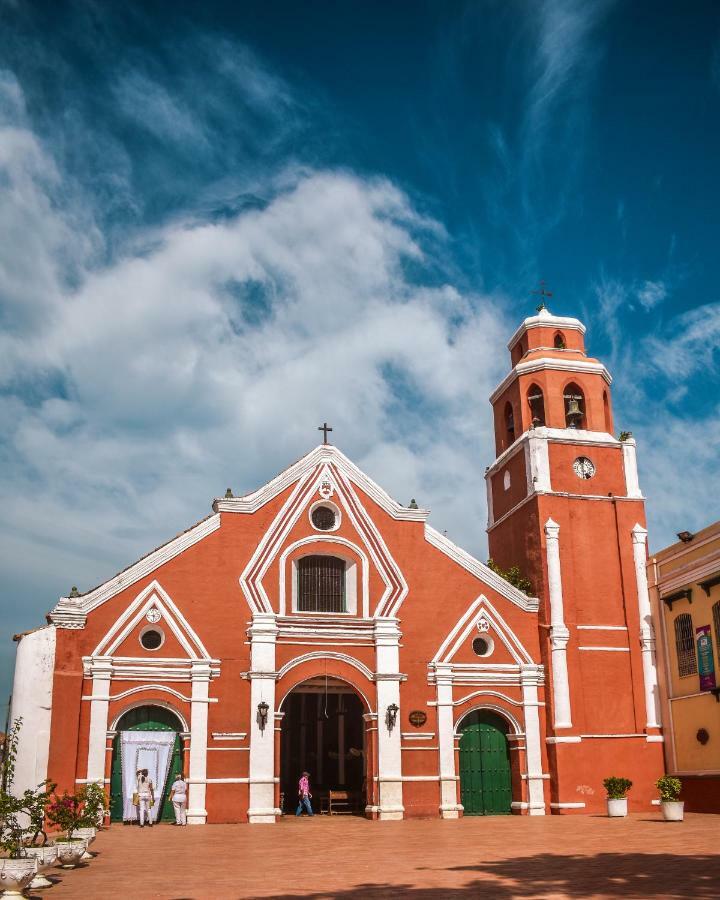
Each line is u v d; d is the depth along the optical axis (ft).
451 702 103.14
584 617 108.78
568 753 103.04
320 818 99.76
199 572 99.76
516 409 122.21
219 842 73.97
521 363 122.21
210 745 94.63
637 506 114.52
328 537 105.91
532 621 108.99
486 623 107.14
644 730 106.01
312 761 116.88
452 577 108.17
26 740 89.15
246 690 97.25
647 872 51.60
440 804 99.50
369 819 97.45
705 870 51.88
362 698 101.04
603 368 121.39
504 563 120.16
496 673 105.60
